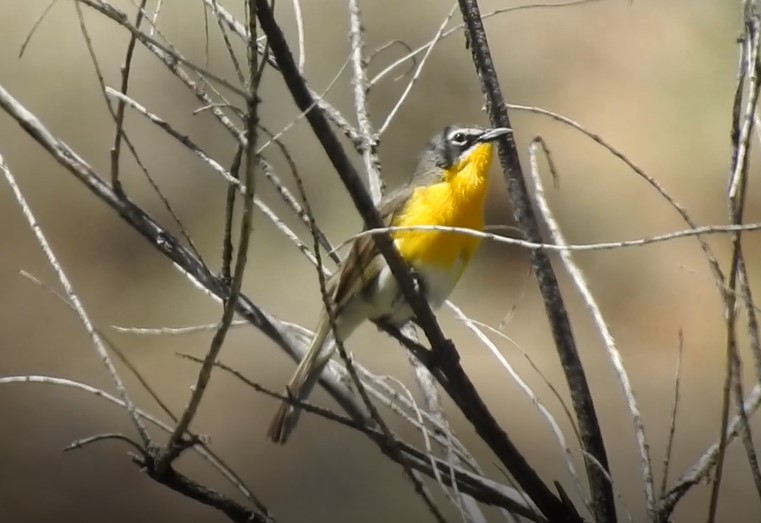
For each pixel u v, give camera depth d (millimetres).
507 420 12766
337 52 15625
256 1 4293
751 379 11648
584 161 17156
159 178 16344
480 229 6953
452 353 5461
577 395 5746
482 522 5613
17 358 14156
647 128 17500
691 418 13242
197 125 16453
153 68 16297
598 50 18156
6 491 11656
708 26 18062
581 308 15508
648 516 5215
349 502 11531
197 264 5480
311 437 12625
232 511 5445
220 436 12562
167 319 15508
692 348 15008
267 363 14242
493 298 15398
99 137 16703
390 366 12906
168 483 5359
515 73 17953
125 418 13148
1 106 5312
